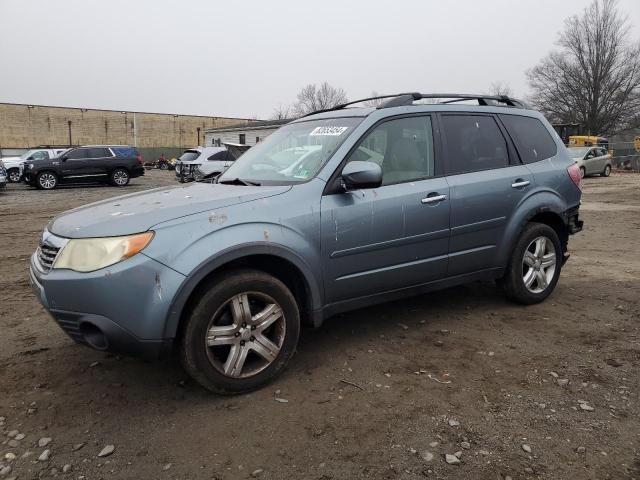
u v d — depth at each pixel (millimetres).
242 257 3266
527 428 2916
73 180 22688
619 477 2508
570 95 58250
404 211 3908
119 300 2914
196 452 2742
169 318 3002
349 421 3006
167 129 81125
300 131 4367
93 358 3914
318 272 3551
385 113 4055
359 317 4707
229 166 4672
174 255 3018
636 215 11898
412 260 4039
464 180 4320
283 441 2826
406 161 4090
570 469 2568
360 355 3895
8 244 8945
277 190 3514
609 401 3193
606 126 56594
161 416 3094
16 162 27516
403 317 4695
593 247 8031
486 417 3031
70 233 3113
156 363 3809
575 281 5883
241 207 3316
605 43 55625
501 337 4207
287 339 3451
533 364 3707
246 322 3270
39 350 4082
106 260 2936
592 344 4051
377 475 2543
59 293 3002
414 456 2682
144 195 3854
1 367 3771
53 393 3383
